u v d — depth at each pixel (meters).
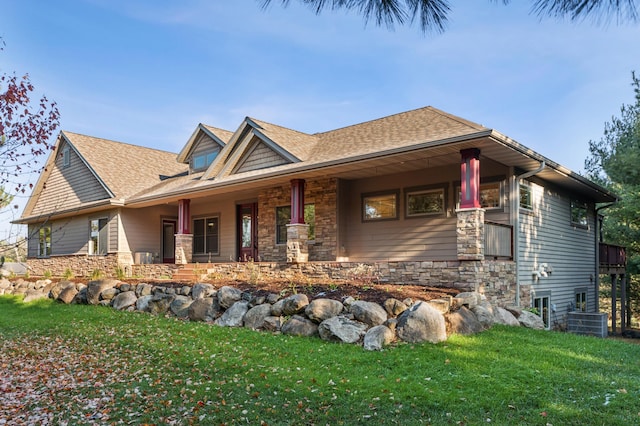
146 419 4.91
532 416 4.59
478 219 9.91
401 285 10.20
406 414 4.75
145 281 13.64
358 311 7.96
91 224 20.41
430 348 6.95
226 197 17.77
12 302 14.88
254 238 17.45
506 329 8.60
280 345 7.48
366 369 6.16
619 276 21.39
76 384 6.28
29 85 6.32
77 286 14.18
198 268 15.23
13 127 6.11
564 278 14.65
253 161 15.66
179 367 6.68
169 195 16.11
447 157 11.44
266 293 9.88
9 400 5.81
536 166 11.84
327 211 14.27
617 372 6.07
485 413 4.71
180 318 10.48
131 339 8.62
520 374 5.79
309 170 12.36
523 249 12.04
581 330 11.45
